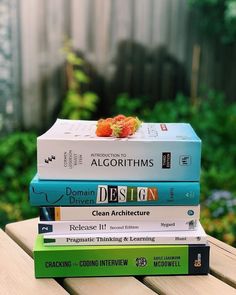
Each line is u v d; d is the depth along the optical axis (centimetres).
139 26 355
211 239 112
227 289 88
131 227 95
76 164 91
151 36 362
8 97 314
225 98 398
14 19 307
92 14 334
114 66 351
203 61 384
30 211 259
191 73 382
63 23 324
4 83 312
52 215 93
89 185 92
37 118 326
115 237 93
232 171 317
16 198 272
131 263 94
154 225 95
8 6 303
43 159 91
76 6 327
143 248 93
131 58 357
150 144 91
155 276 94
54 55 323
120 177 92
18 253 103
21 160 300
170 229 95
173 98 379
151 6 357
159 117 357
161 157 91
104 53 345
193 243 94
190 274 94
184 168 92
